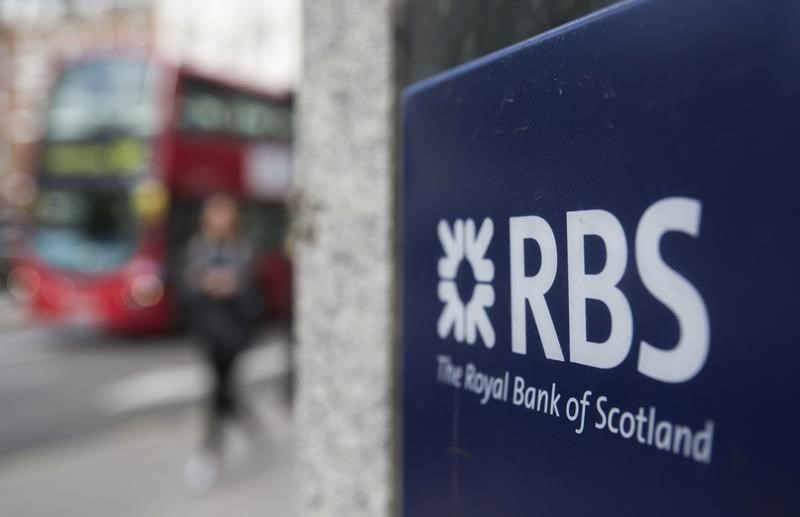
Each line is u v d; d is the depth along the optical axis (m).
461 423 0.94
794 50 0.53
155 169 10.59
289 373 6.75
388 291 1.37
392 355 1.38
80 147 11.02
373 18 1.40
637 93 0.66
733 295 0.58
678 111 0.62
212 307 4.82
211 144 11.31
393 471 1.38
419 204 1.04
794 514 0.54
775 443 0.55
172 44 35.28
